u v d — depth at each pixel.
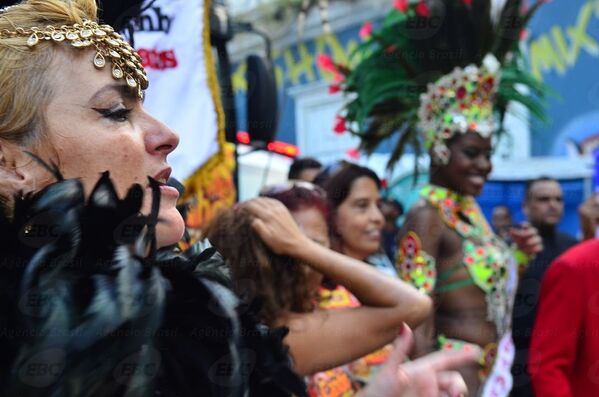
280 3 6.32
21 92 0.58
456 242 1.97
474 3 2.25
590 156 5.20
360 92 2.29
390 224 3.12
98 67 0.60
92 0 0.67
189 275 0.65
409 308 1.12
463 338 1.90
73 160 0.59
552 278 1.79
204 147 1.44
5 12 0.62
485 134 2.07
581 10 5.41
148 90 1.37
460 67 2.20
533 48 5.52
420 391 0.57
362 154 2.40
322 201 1.32
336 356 1.06
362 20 5.90
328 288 1.43
